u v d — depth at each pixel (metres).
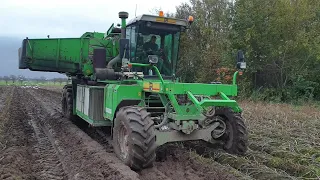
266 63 19.17
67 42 10.96
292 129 9.90
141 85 6.92
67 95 12.00
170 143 7.88
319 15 19.11
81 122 11.60
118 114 6.38
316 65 19.08
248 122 11.08
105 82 8.42
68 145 8.41
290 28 17.81
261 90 19.84
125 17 8.09
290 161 6.58
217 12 23.41
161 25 7.91
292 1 18.36
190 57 21.58
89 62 10.15
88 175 5.86
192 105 6.46
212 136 6.90
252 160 6.84
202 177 5.83
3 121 11.49
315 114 13.01
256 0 18.14
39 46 11.15
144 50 7.98
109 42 10.44
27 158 7.12
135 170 5.96
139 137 5.80
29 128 11.02
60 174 6.24
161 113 6.90
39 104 19.77
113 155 6.90
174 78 8.26
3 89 37.78
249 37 17.78
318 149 7.77
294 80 19.03
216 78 20.81
